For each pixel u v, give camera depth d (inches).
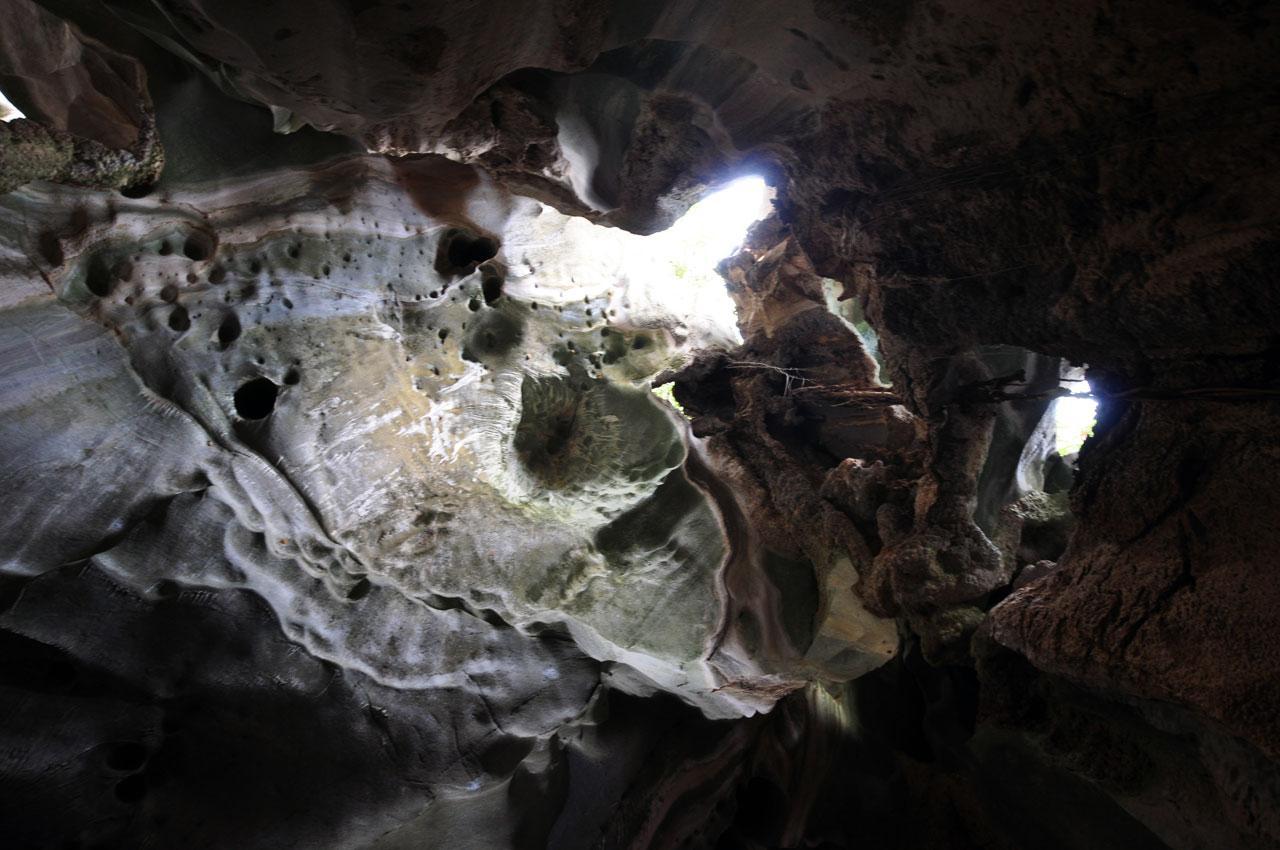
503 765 287.4
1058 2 95.6
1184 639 132.0
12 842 218.4
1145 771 149.1
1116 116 107.4
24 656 212.4
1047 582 164.4
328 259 206.5
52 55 161.5
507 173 191.6
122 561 209.5
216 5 99.0
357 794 265.4
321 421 218.1
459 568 262.1
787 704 329.7
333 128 158.7
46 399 177.9
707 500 265.6
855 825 276.7
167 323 188.2
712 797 326.6
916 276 152.8
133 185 172.6
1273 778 118.8
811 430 269.6
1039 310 143.3
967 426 200.8
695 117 155.6
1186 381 135.2
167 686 233.5
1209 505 138.3
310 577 241.3
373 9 98.2
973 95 116.3
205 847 244.4
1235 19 87.0
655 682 305.6
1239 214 105.6
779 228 271.1
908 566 202.7
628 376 267.6
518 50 118.9
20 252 161.0
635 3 115.6
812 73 126.3
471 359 246.1
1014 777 180.4
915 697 271.3
